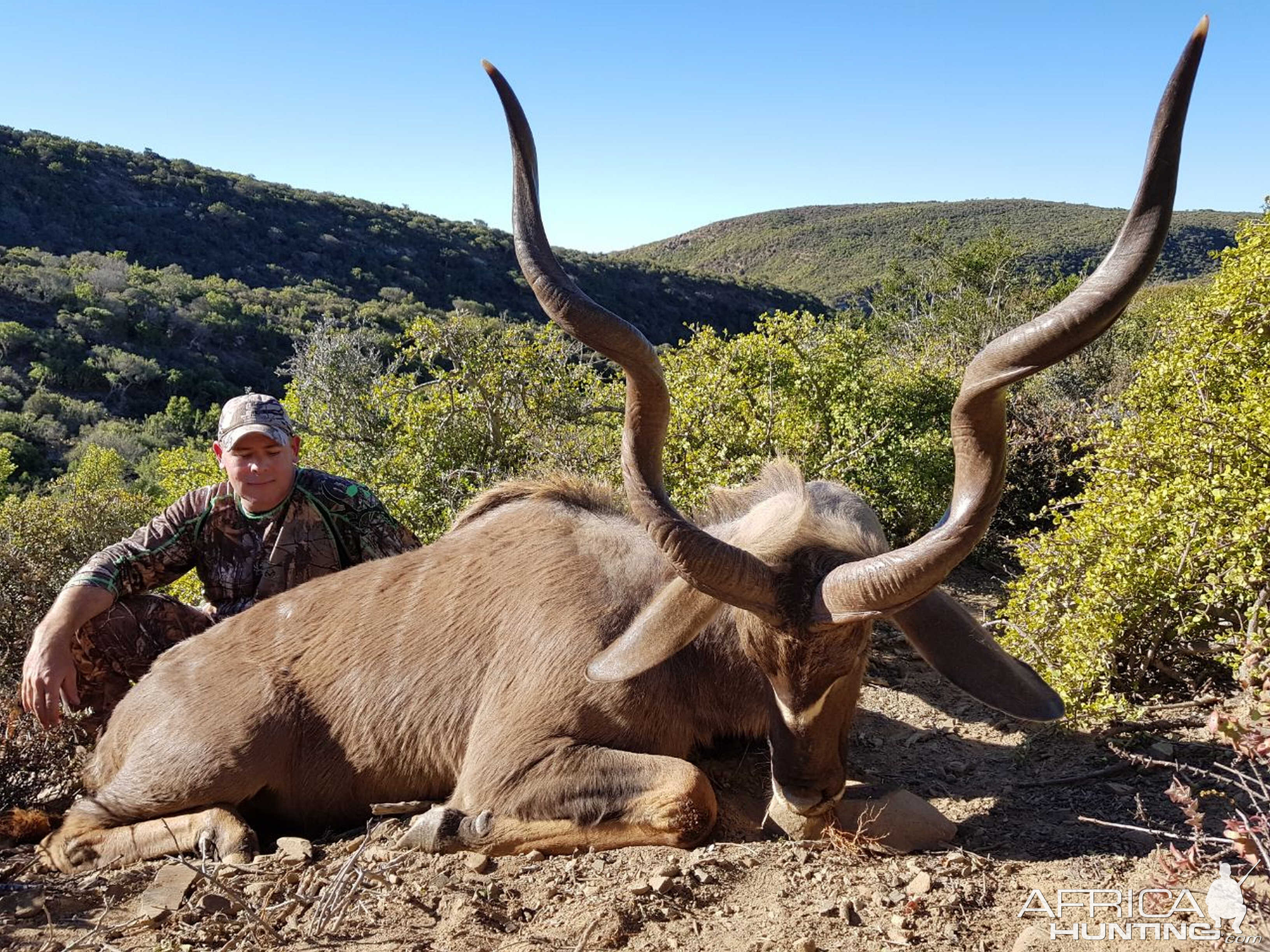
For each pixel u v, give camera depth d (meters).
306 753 4.00
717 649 3.79
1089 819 3.11
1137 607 4.27
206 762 3.88
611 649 3.39
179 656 4.23
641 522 3.07
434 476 7.24
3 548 6.40
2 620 5.81
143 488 20.11
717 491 3.99
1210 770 3.74
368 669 4.01
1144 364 6.12
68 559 7.02
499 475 7.19
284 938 2.96
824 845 3.37
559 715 3.68
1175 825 3.38
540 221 2.91
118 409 36.69
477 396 7.71
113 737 4.16
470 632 3.96
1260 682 3.82
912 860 3.24
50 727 4.16
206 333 42.59
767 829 3.66
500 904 3.14
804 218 126.06
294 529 4.65
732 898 3.06
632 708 3.68
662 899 3.05
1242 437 4.65
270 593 4.65
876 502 7.59
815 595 3.01
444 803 3.96
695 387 7.74
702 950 2.77
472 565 4.12
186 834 3.75
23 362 37.53
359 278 57.28
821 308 68.06
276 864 3.52
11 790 4.30
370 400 8.53
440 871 3.39
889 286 27.22
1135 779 3.81
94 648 4.48
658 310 59.72
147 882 3.43
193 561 4.68
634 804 3.45
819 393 8.32
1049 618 4.66
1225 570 4.23
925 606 3.37
